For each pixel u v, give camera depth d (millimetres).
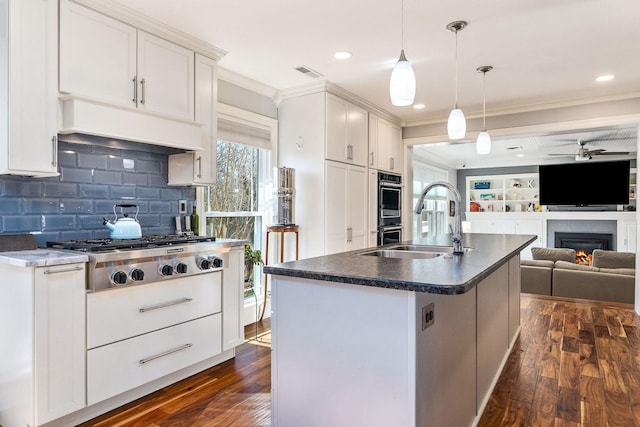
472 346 2066
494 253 2242
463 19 2596
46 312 1900
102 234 2695
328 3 2408
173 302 2482
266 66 3445
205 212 3537
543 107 4582
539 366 2838
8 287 1980
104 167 2717
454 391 1804
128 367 2246
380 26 2695
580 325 3797
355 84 3930
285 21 2631
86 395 2059
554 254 5555
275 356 1771
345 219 4148
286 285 1738
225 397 2373
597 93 4195
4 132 2012
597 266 5141
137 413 2188
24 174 2117
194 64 2918
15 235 2213
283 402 1757
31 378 1866
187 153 2984
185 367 2578
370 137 4637
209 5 2428
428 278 1429
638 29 2730
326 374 1627
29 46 2061
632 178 8188
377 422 1499
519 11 2488
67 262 1962
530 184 9281
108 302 2148
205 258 2652
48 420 1907
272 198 4004
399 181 5367
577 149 7699
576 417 2145
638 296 4148
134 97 2512
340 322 1586
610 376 2658
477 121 5012
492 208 9680
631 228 8094
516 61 3309
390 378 1467
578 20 2604
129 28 2494
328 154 3898
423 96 4281
